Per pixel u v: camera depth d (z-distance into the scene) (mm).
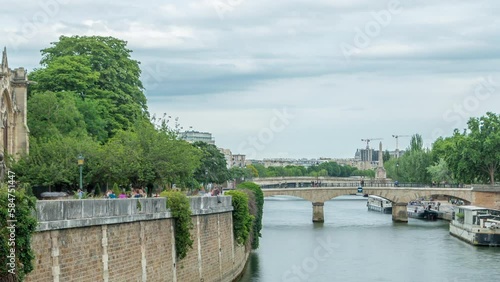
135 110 120375
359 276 102562
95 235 55281
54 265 49500
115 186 80312
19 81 89125
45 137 94125
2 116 83688
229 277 91938
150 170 93875
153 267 65750
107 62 121000
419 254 126375
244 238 98000
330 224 189250
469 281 99688
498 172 198000
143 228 63875
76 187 90438
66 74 112750
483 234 138375
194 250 77562
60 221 50219
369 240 148500
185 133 134500
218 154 153625
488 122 193750
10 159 84500
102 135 109812
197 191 117938
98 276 55500
